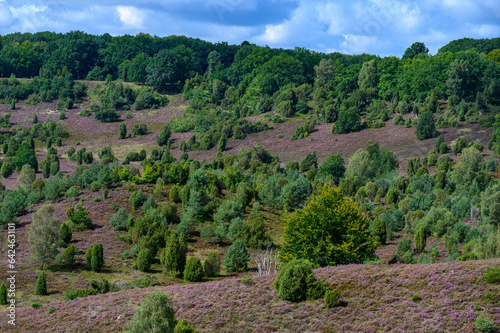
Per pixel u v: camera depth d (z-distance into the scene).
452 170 89.62
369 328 23.47
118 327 25.92
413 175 91.75
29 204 63.56
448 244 47.66
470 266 27.50
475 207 60.16
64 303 30.72
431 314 23.77
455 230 52.81
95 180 68.25
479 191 72.81
